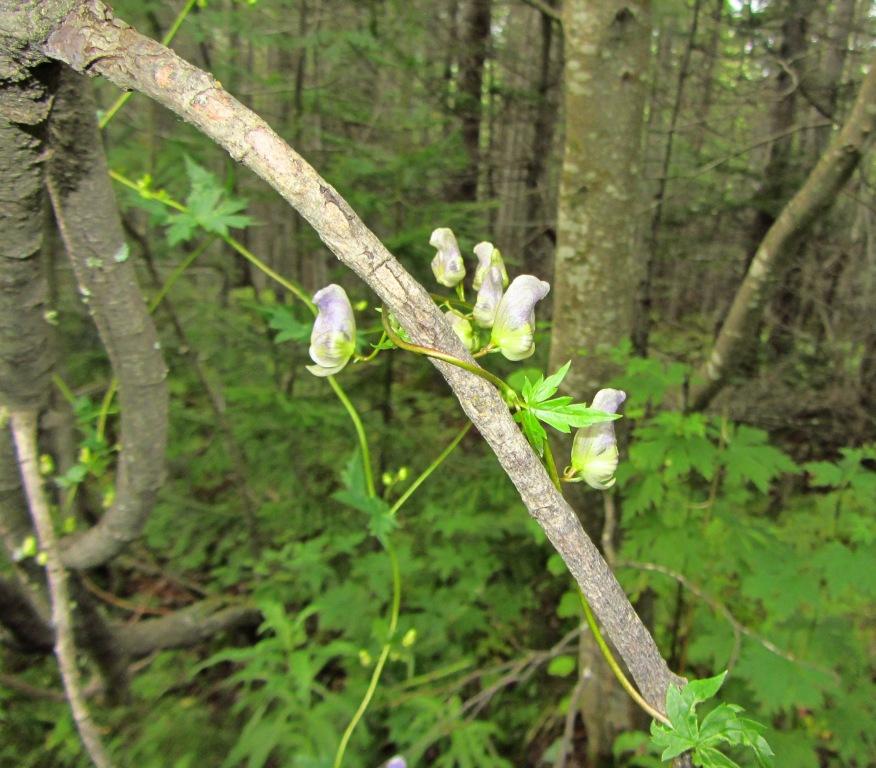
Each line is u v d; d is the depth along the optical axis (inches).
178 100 26.7
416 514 207.2
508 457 30.8
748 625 171.3
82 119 54.9
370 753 132.5
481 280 51.2
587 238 111.3
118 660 128.0
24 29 29.7
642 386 121.8
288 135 210.7
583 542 31.8
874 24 336.2
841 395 302.4
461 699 162.4
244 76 210.5
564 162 111.0
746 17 308.5
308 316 187.8
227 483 232.7
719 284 411.2
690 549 126.2
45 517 72.8
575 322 116.7
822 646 129.2
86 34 28.7
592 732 147.7
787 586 120.5
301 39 180.9
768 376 324.5
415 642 151.9
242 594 187.2
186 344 139.1
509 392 35.9
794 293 332.8
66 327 195.6
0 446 74.9
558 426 35.0
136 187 100.0
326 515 201.6
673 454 118.5
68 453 100.5
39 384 66.7
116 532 88.9
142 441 79.2
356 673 144.0
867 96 97.4
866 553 116.6
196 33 172.9
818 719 136.9
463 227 197.3
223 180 202.2
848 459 122.4
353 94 249.0
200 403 226.4
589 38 101.0
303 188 26.0
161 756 121.7
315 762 93.7
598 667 140.6
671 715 33.4
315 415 183.2
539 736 165.8
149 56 27.4
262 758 104.3
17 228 47.8
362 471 84.0
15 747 128.2
